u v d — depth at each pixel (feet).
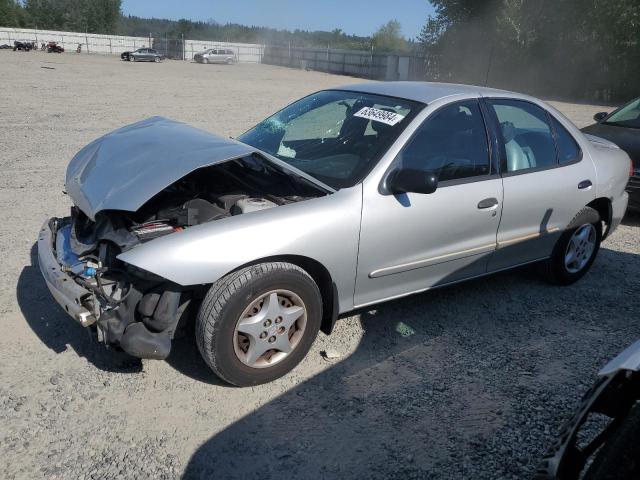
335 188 11.23
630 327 13.79
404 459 9.05
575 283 16.38
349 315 13.56
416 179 10.86
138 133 12.98
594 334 13.37
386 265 11.66
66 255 11.12
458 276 13.26
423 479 8.66
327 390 10.72
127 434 9.27
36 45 194.49
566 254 15.61
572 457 6.56
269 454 9.03
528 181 13.80
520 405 10.53
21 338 11.80
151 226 10.78
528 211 13.93
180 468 8.63
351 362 11.68
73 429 9.30
